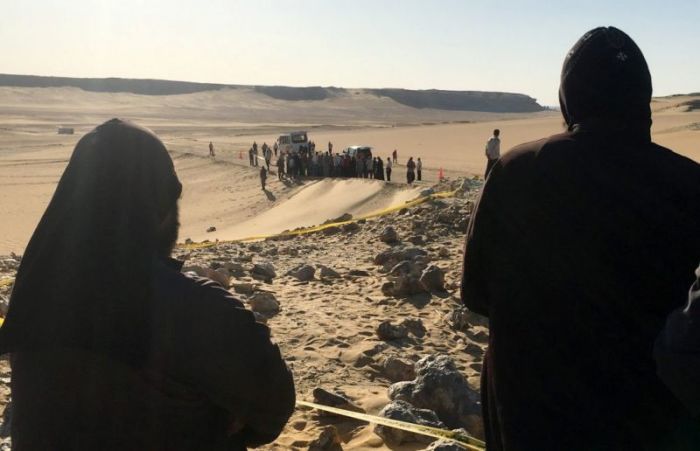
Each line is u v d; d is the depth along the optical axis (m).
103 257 1.95
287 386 2.11
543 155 2.21
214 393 1.98
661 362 1.80
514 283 2.20
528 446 2.11
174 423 1.98
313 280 9.78
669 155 2.17
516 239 2.20
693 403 1.78
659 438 2.02
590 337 2.07
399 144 68.88
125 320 1.91
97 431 1.93
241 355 1.97
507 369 2.20
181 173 46.09
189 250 14.06
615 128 2.18
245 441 2.28
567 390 2.08
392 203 25.58
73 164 2.06
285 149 47.97
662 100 158.12
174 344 1.93
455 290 8.66
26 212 32.00
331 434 4.29
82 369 1.92
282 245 14.55
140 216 2.02
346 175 37.00
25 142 76.25
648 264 2.04
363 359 6.18
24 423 1.97
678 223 2.04
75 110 187.25
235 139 82.75
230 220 30.67
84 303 1.92
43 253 2.00
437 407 4.88
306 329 7.07
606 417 2.04
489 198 2.29
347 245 13.77
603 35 2.21
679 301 2.04
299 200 31.56
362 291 8.92
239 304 2.06
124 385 1.92
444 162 47.59
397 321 7.42
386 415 4.56
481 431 4.72
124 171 2.02
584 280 2.08
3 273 11.59
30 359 1.99
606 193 2.09
